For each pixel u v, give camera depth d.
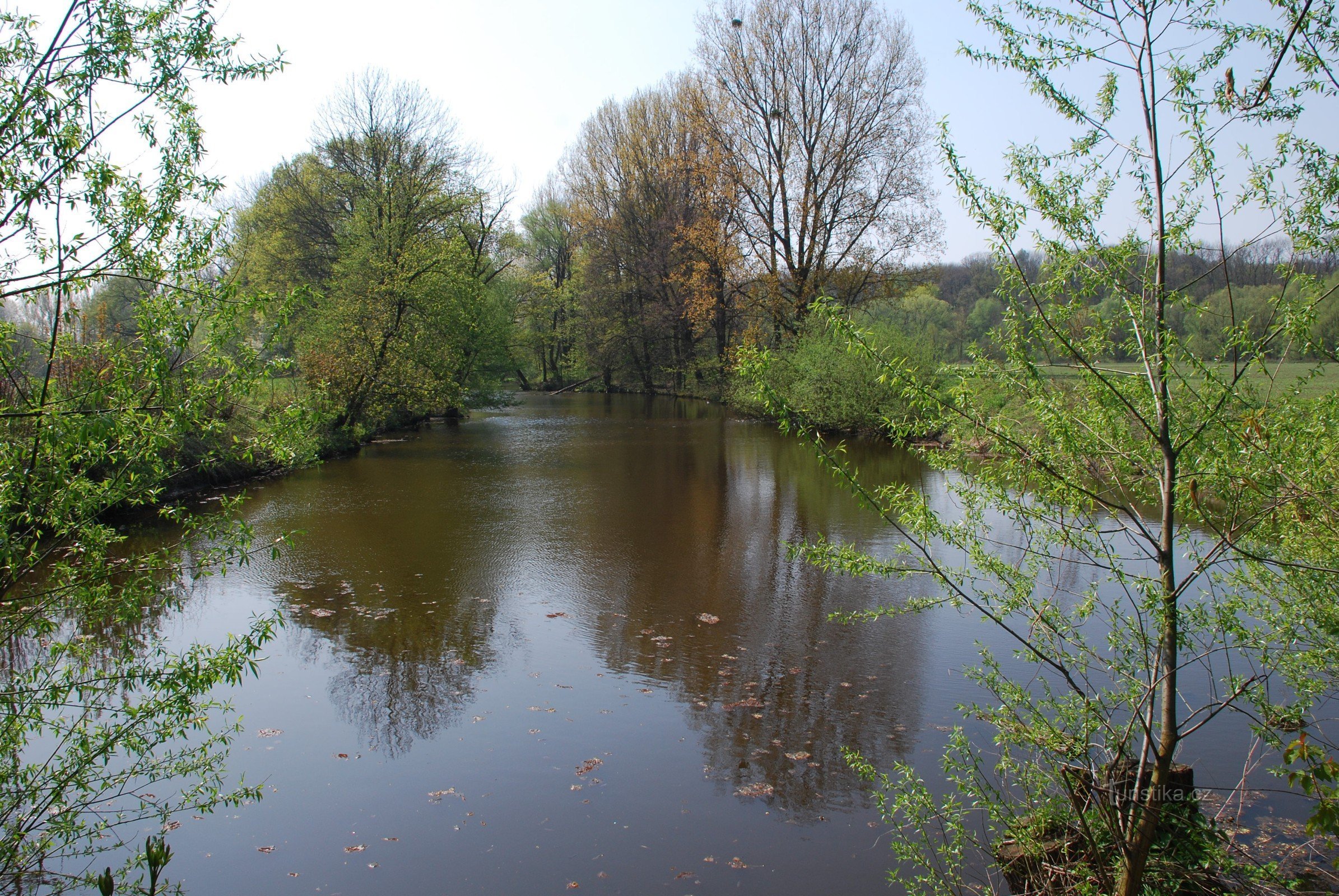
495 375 34.41
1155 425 3.36
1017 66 3.47
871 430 22.64
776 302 29.08
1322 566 3.47
